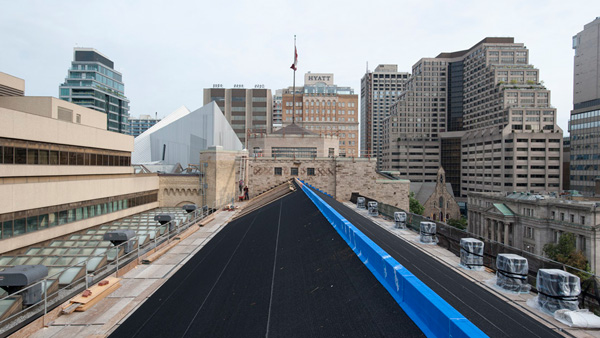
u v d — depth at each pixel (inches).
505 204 2999.5
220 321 327.9
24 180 1182.9
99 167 1649.9
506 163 5231.3
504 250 472.4
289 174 1988.2
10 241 1063.0
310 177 1990.7
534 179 5049.2
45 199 1214.3
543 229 2534.5
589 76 5103.3
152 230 1169.4
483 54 6368.1
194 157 2534.5
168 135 2878.9
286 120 6456.7
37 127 1225.4
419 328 216.4
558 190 5000.0
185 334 315.6
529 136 5088.6
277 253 526.6
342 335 238.7
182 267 620.1
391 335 218.4
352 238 416.8
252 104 6830.7
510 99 5600.4
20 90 1535.4
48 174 1296.8
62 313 421.4
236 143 3353.8
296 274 406.0
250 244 639.1
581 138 4571.9
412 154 7007.9
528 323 272.1
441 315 195.6
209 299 398.0
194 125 2546.8
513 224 2829.7
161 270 612.4
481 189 5851.4
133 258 661.3
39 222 1192.8
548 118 5300.2
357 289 303.1
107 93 5846.5
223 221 1189.7
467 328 172.6
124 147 1898.4
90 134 1562.5
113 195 1628.9
